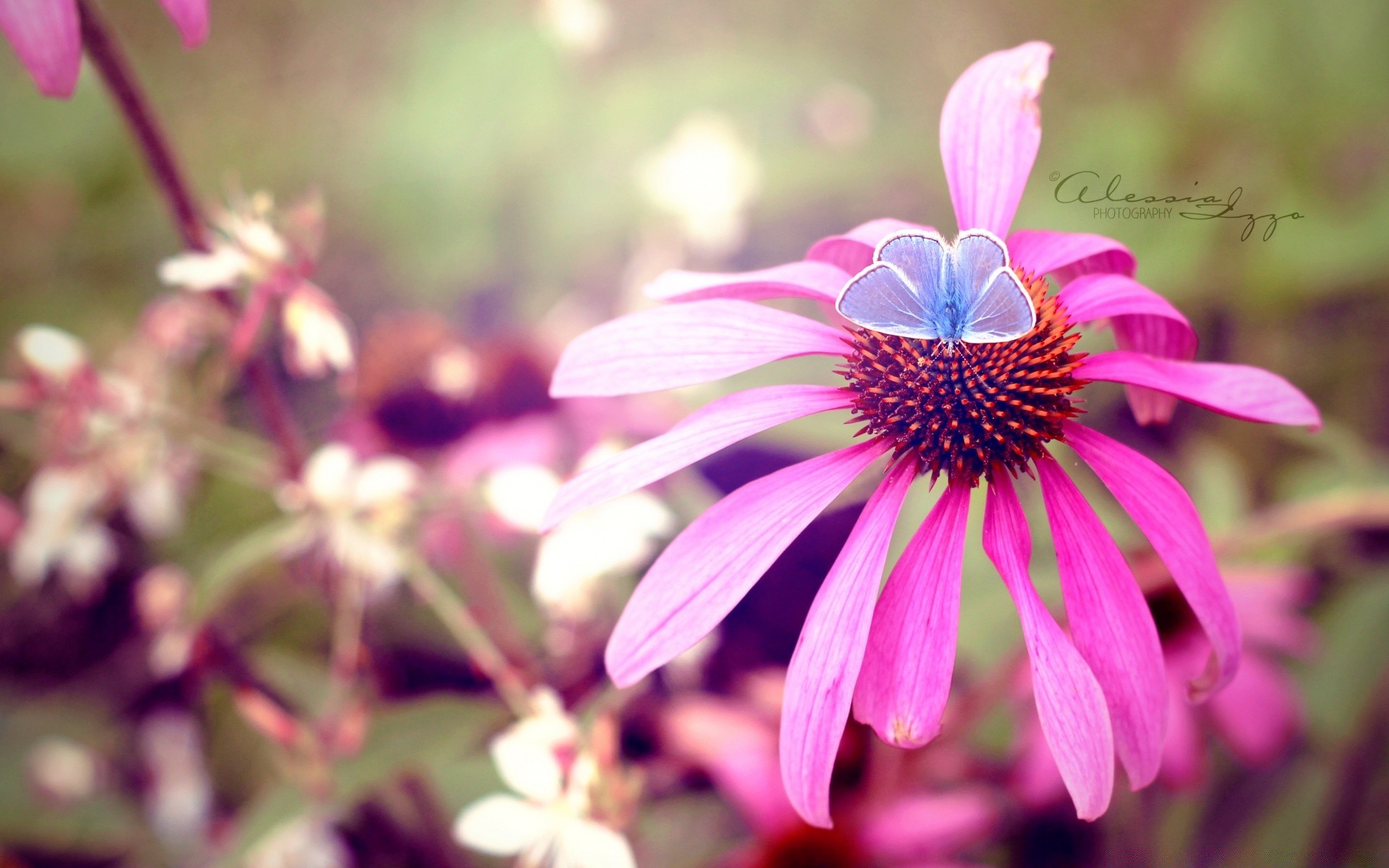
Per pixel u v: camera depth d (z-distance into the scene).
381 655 0.49
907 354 0.37
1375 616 0.55
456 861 0.47
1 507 0.50
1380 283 0.65
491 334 0.65
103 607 0.59
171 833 0.54
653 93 0.79
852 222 0.78
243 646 0.51
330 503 0.42
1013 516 0.37
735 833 0.49
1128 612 0.36
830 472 0.37
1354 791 0.49
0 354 0.68
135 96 0.39
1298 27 0.65
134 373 0.47
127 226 0.73
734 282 0.37
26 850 0.55
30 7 0.35
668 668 0.48
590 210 0.75
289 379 0.67
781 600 0.50
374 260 0.76
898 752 0.44
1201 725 0.48
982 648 0.48
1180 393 0.36
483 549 0.48
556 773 0.39
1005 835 0.48
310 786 0.42
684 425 0.36
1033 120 0.36
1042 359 0.37
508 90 0.75
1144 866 0.49
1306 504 0.44
